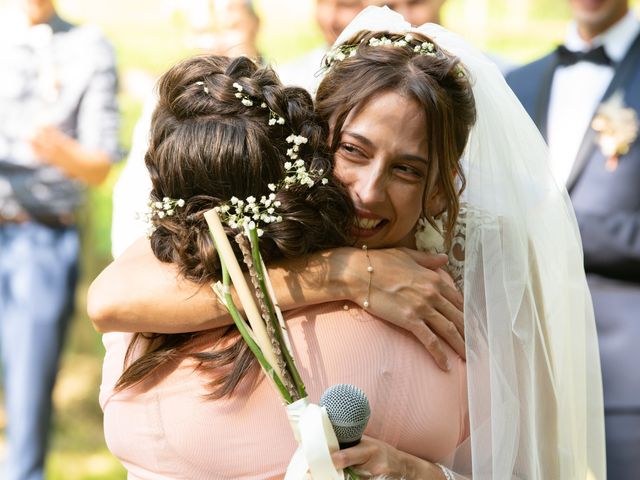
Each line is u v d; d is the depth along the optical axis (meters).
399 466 2.03
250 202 2.04
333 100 2.11
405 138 2.06
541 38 5.36
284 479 2.04
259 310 2.07
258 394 2.07
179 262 2.14
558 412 2.28
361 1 4.24
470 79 2.22
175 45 5.66
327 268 2.12
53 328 5.19
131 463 2.19
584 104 4.20
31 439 5.16
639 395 3.88
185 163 2.07
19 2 5.11
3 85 5.07
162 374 2.16
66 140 5.13
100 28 5.26
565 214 2.34
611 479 3.90
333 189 2.10
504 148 2.27
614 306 3.96
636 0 5.15
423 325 2.11
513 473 2.20
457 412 2.15
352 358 2.08
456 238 2.29
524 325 2.21
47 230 5.16
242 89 2.10
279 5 5.47
